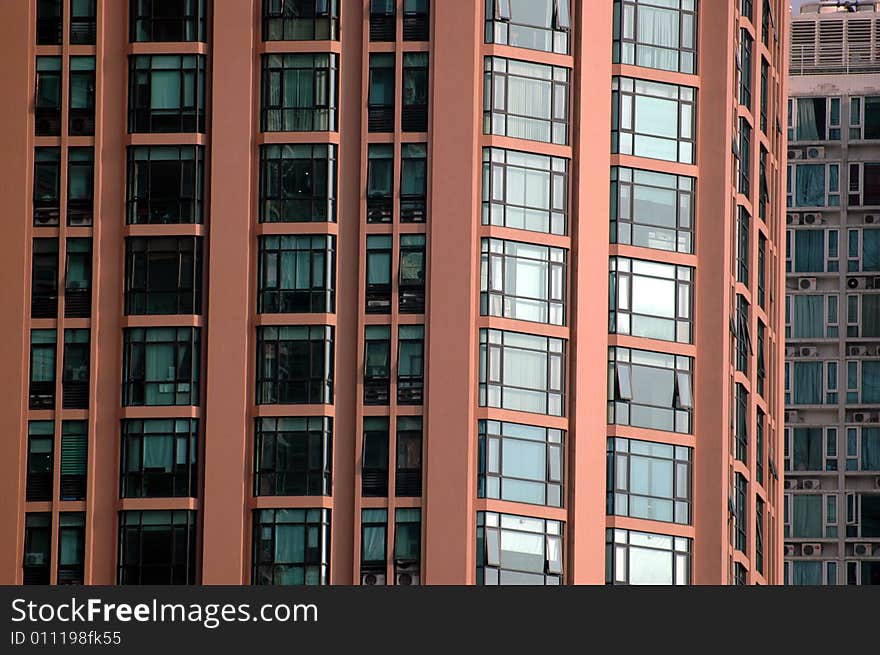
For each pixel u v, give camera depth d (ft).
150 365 594.65
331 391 590.96
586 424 602.03
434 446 587.27
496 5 612.70
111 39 609.83
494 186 604.08
